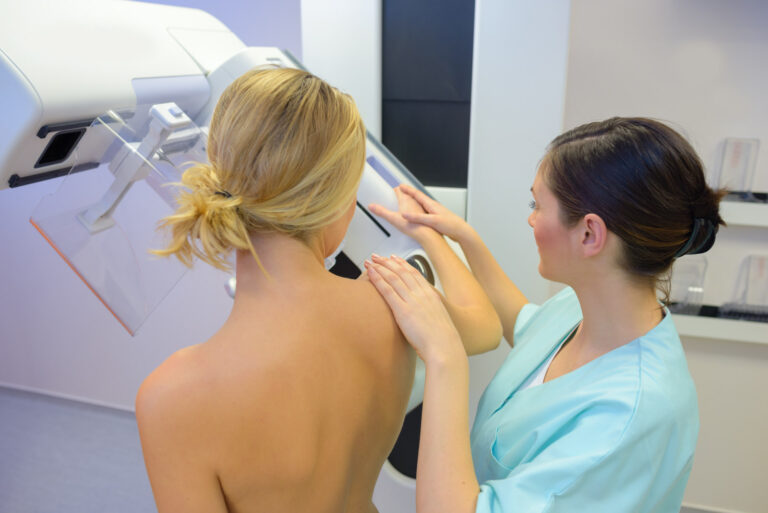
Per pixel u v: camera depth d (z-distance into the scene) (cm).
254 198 60
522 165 126
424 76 129
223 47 115
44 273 232
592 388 75
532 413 81
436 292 75
